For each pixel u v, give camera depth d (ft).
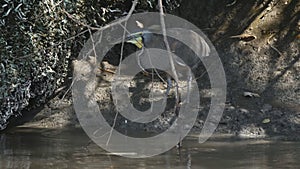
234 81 92.63
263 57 94.32
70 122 90.02
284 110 84.53
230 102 88.58
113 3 87.76
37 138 80.89
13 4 73.67
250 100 88.33
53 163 66.33
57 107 92.48
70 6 78.33
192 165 64.23
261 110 85.25
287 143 74.59
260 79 91.86
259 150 70.95
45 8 75.25
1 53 74.79
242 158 66.90
